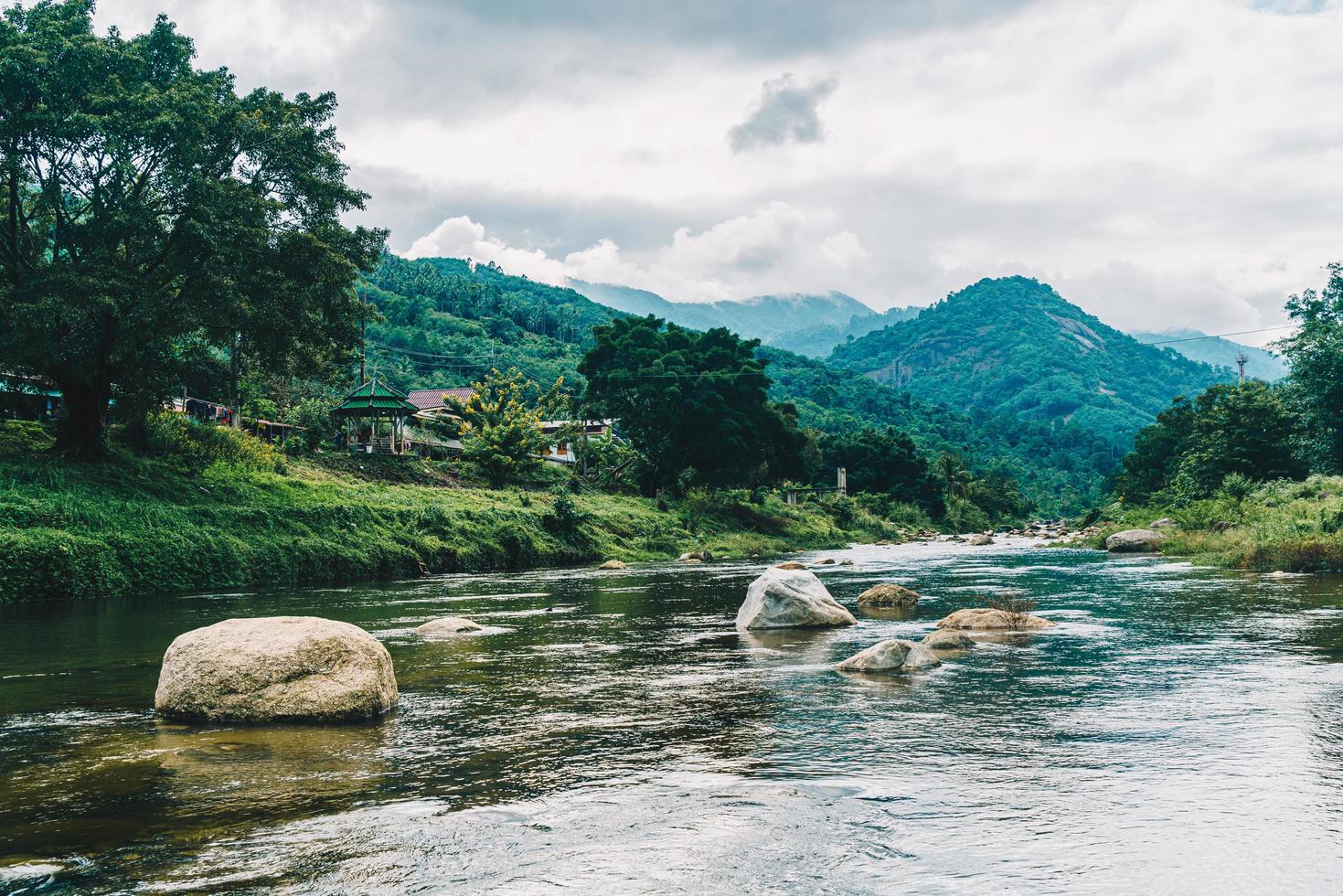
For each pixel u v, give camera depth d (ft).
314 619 30.50
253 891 14.76
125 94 91.30
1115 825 17.60
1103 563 103.91
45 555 74.38
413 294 547.08
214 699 27.86
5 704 30.83
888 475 358.23
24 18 96.89
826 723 26.81
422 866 15.79
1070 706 28.73
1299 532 90.38
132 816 18.70
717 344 223.10
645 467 218.79
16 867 15.84
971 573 91.91
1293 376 146.41
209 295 94.38
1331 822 17.60
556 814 18.66
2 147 89.35
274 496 109.09
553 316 605.73
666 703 30.09
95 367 97.09
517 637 47.11
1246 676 33.30
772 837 17.13
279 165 102.47
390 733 26.07
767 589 51.16
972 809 18.66
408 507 116.88
